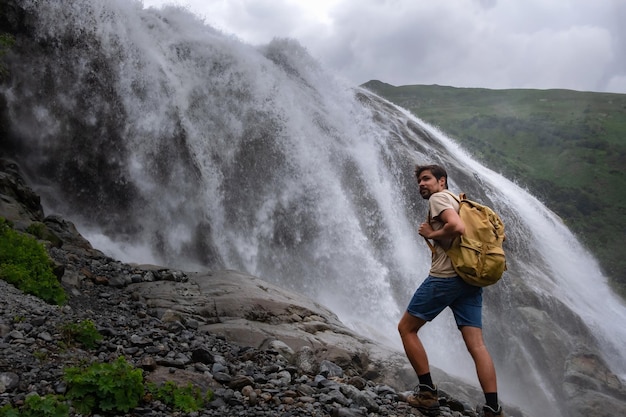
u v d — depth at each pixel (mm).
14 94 11336
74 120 11992
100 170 12102
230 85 15070
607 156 117562
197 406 4305
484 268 4801
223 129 14469
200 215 13242
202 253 12953
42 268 6230
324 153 16375
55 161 11602
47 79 11852
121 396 4031
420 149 20094
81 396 3967
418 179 5305
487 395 4809
